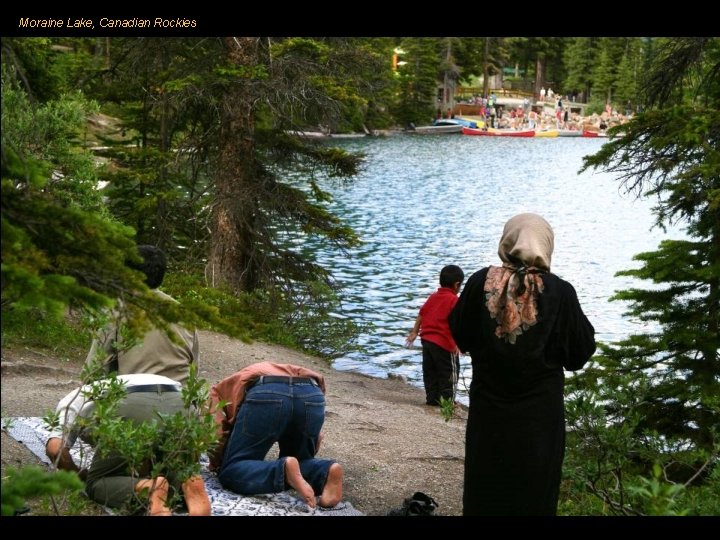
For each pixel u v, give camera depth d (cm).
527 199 4225
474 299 457
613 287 2127
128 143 1644
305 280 1692
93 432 447
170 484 496
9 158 354
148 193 1599
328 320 1659
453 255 2623
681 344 781
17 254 330
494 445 448
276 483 530
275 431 543
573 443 569
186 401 469
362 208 3753
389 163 6150
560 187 4791
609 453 521
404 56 9881
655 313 856
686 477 681
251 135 1608
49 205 357
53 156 962
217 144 1634
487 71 11769
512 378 444
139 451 450
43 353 923
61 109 970
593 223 3438
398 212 3641
